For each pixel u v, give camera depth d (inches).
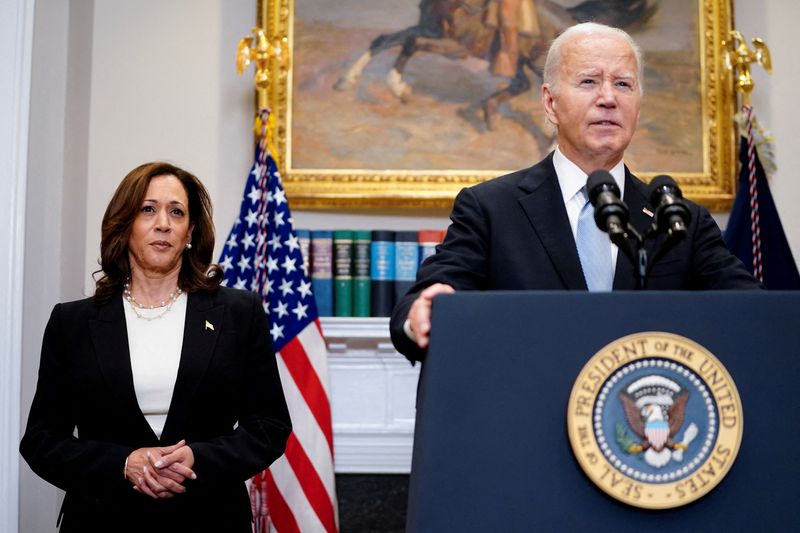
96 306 112.3
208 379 108.5
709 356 55.4
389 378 178.5
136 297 114.6
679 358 55.3
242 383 113.0
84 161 179.9
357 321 172.4
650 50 193.0
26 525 157.1
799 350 56.2
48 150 176.1
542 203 91.1
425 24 192.1
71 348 109.3
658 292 57.0
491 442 55.2
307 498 157.9
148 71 185.5
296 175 185.5
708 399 55.0
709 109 191.5
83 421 107.6
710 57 193.0
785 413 55.5
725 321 56.6
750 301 56.8
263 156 173.0
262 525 154.4
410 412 177.9
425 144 188.7
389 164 187.6
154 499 103.4
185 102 185.5
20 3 163.2
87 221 177.2
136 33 186.2
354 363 178.5
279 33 189.0
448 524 54.3
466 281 86.0
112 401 105.6
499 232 90.1
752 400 55.6
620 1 194.2
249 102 187.9
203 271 118.4
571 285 86.0
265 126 174.2
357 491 176.6
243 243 168.4
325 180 185.6
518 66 191.5
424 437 55.5
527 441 55.2
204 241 120.4
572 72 91.8
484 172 187.8
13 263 156.9
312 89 189.2
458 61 191.3
